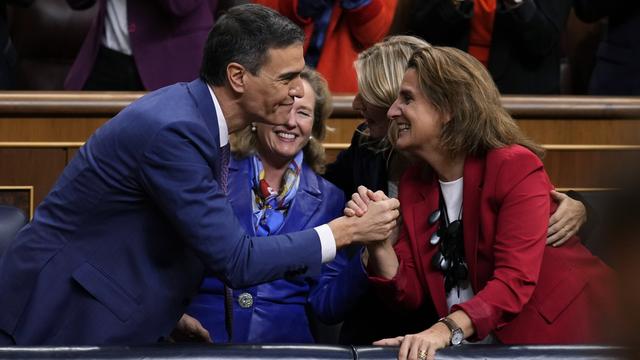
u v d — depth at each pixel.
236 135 9.77
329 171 10.73
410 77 7.93
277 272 7.22
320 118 10.30
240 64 7.14
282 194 9.83
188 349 5.71
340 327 10.62
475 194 7.73
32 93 12.16
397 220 8.56
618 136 13.17
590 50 17.59
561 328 7.69
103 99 12.24
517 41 14.29
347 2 13.69
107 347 5.70
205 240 6.96
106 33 13.66
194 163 6.98
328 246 7.46
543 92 14.46
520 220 7.38
